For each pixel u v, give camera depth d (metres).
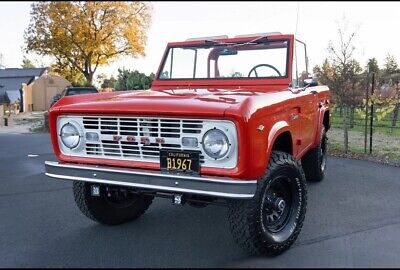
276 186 3.54
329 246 3.71
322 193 5.62
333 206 5.00
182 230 4.16
